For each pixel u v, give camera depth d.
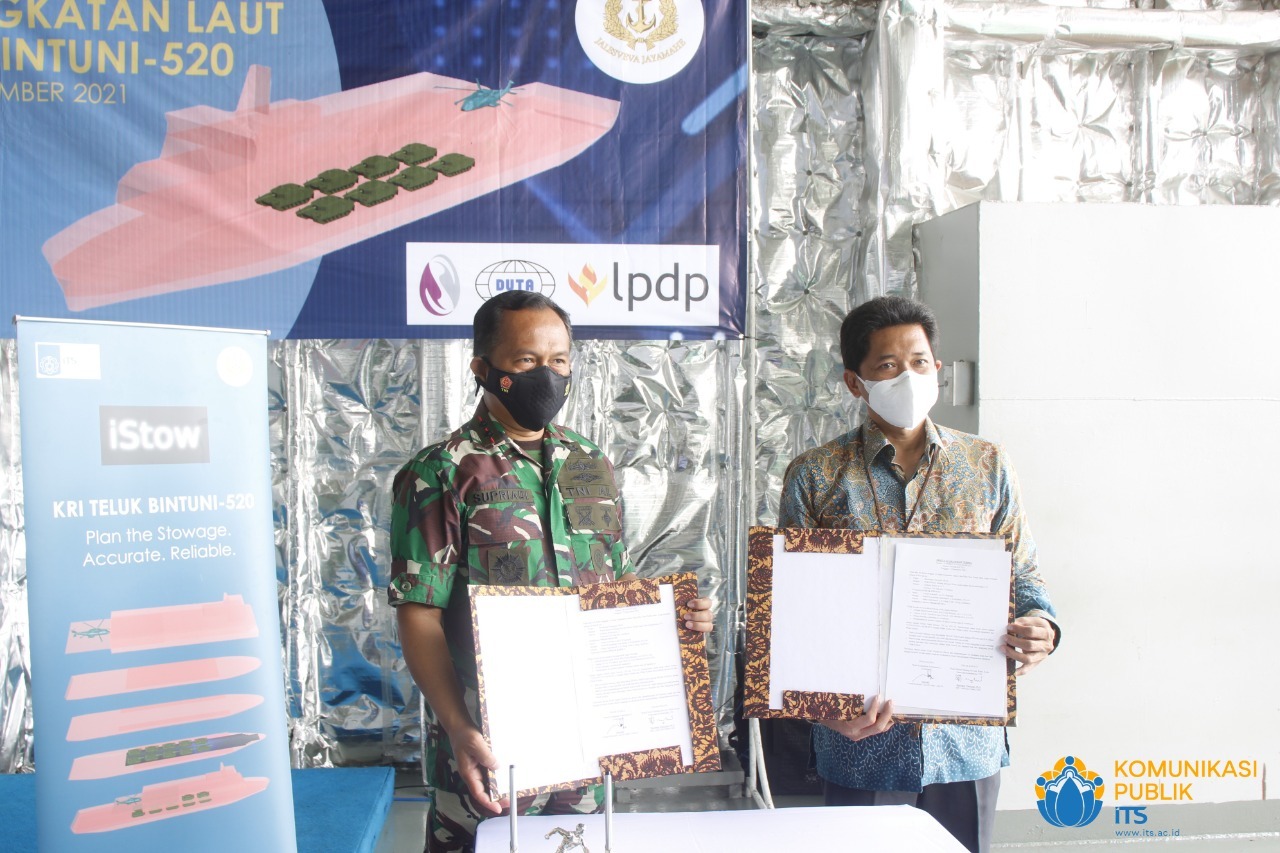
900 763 1.55
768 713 1.40
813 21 2.92
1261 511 2.56
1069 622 2.55
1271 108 3.12
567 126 2.60
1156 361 2.54
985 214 2.52
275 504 2.84
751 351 2.89
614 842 1.28
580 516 1.50
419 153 2.57
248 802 1.46
